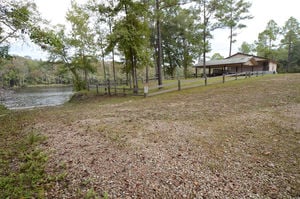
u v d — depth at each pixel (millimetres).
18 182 2801
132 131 5051
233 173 2887
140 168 3139
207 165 3145
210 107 7523
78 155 3713
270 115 5816
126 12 12836
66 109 9930
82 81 21828
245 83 14281
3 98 20016
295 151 3496
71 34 19391
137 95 13062
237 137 4297
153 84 21797
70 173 3053
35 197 2461
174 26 29562
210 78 18984
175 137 4461
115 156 3605
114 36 12633
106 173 3021
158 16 13141
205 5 21578
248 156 3404
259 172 2883
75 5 18828
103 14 14133
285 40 39844
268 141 3998
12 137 5082
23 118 7816
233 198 2336
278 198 2312
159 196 2441
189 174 2906
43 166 3297
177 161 3320
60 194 2527
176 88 14062
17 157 3727
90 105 10953
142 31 13227
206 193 2453
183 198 2383
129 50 13766
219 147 3826
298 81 13266
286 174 2799
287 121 5156
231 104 7789
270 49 37656
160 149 3832
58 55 19469
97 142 4379
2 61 12797
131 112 7582
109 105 10117
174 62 33094
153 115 6805
